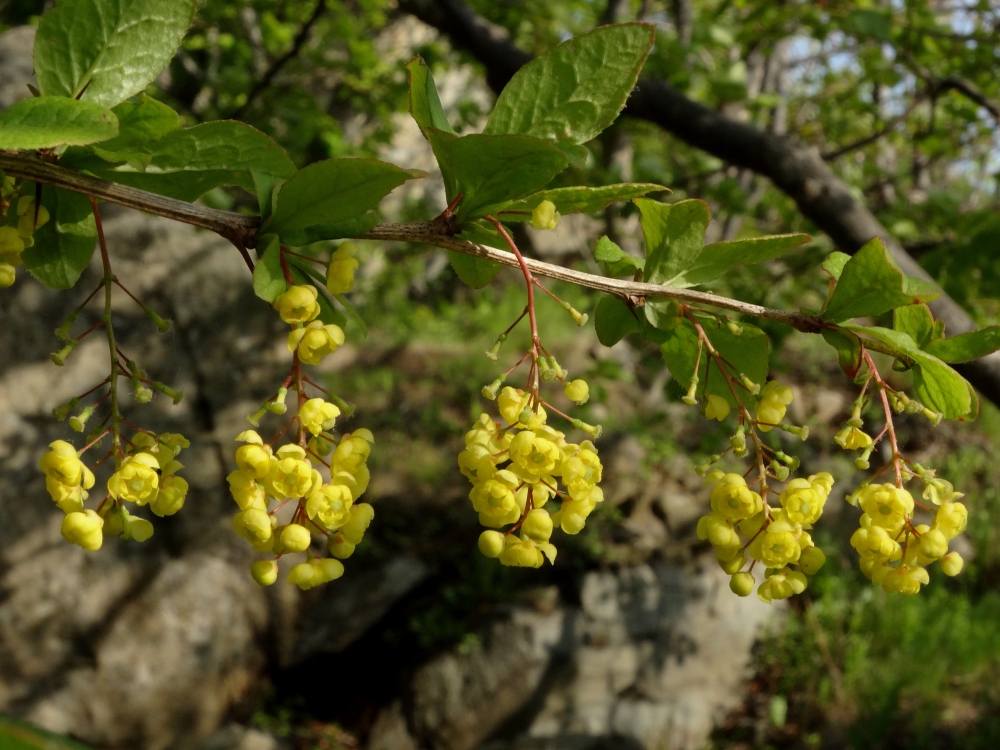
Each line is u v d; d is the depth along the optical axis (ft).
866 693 23.12
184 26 3.51
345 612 20.95
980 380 7.10
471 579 22.31
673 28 19.17
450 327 35.50
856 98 21.79
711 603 22.94
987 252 11.66
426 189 38.91
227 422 19.53
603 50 3.72
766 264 18.08
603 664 21.29
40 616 17.39
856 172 20.74
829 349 34.68
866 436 4.13
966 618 25.72
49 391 17.89
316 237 3.69
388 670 21.08
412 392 29.84
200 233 19.98
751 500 3.99
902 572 4.04
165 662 18.34
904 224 17.42
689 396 4.08
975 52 18.53
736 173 20.88
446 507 24.43
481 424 3.79
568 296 34.55
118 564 18.21
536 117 3.78
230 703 19.29
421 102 3.72
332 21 23.86
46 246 4.14
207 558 19.11
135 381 3.87
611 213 17.07
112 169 3.62
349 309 3.78
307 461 3.55
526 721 20.58
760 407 4.21
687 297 4.14
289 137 20.01
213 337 19.66
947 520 4.01
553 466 3.57
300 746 19.60
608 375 23.02
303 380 3.67
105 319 3.90
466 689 20.49
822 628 24.58
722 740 22.03
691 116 11.82
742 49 21.44
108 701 17.75
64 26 3.38
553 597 21.86
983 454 31.94
